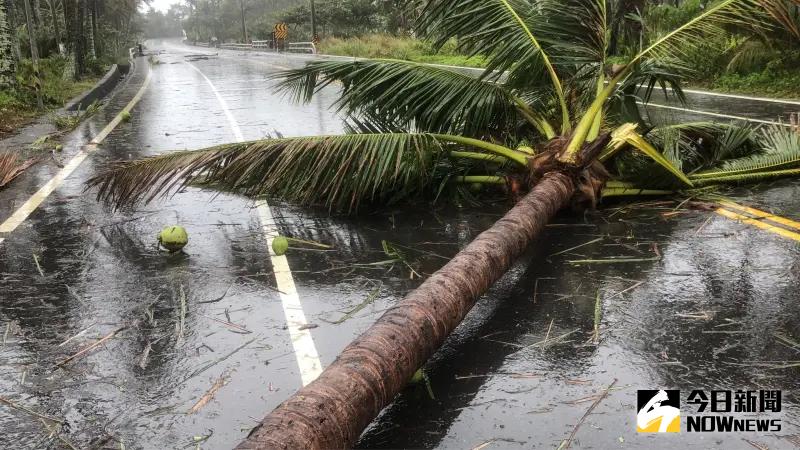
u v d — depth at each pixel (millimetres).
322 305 4742
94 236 6469
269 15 99625
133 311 4699
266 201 7637
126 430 3293
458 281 4086
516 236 4977
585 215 6754
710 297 4711
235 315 4602
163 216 7125
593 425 3262
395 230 6488
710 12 6797
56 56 29266
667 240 5949
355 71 7188
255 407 3475
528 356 3941
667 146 7367
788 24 6598
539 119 7570
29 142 12133
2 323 4527
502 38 7203
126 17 89750
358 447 3115
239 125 14055
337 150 6336
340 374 3016
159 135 12789
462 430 3234
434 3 7461
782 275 5070
